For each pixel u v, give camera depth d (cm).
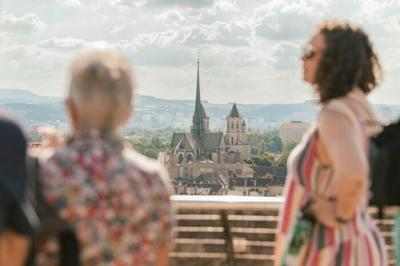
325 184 328
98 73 256
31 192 246
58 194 250
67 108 265
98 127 258
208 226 545
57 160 253
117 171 254
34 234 237
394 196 354
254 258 545
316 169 329
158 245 265
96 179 252
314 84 343
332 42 336
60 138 282
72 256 246
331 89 337
